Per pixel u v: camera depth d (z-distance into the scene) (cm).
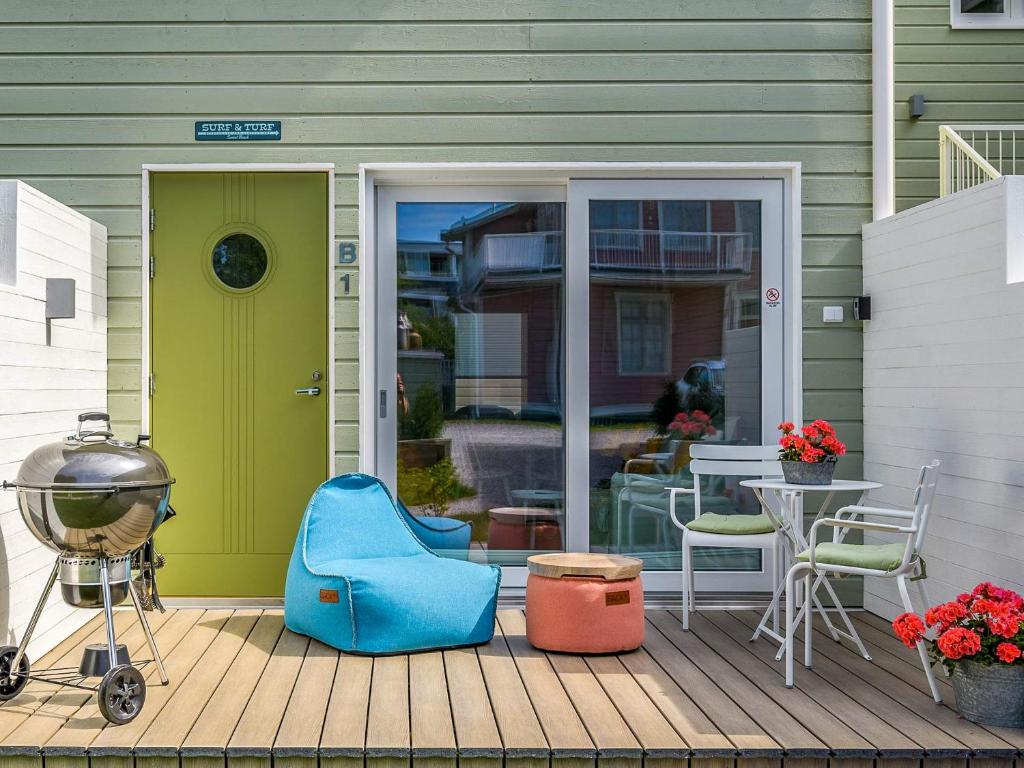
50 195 500
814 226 512
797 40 511
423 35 505
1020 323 378
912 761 304
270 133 502
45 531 343
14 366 385
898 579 360
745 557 513
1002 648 319
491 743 306
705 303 514
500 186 519
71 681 372
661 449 513
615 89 508
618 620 412
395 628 410
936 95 646
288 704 345
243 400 503
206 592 502
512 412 515
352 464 498
